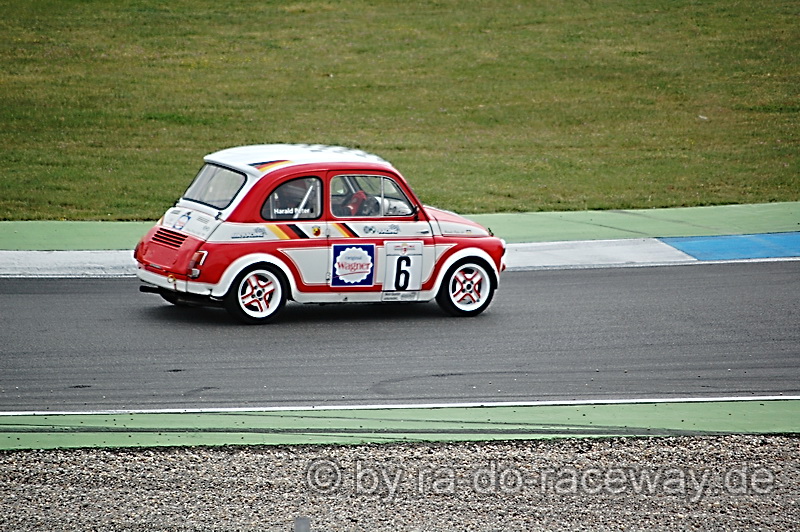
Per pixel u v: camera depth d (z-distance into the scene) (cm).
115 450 2803
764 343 4069
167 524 2366
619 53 12581
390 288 4247
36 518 2370
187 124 9394
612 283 5034
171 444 2858
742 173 8175
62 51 11738
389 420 3111
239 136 9062
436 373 3591
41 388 3294
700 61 12269
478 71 11831
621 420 3173
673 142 9350
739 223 6419
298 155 4247
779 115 10331
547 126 9888
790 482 2736
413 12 14450
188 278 3975
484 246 4381
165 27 13138
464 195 7225
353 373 3556
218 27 13362
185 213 4147
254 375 3494
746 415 3253
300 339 3934
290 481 2634
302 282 4128
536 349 3919
